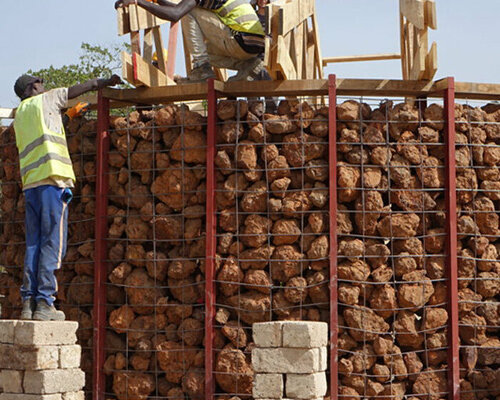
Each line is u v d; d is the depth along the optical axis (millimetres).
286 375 6105
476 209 7461
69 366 6516
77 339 7836
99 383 7461
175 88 7461
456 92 7344
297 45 7840
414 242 7230
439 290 7254
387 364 7098
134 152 7637
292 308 7180
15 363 6410
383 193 7355
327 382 7137
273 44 7066
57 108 7113
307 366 6023
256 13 9109
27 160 6977
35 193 6961
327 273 7164
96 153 7828
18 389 6398
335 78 7176
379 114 7336
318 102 10438
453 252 7184
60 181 6914
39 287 6777
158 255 7488
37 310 6734
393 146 7336
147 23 7566
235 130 7312
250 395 7102
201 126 7457
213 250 7227
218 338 7254
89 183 7977
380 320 7121
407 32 8352
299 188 7297
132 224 7578
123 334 7637
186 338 7316
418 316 7422
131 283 7500
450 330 7156
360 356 7086
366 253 7195
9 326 6453
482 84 7379
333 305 7000
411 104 7379
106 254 7664
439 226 7352
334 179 7113
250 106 7387
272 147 7285
